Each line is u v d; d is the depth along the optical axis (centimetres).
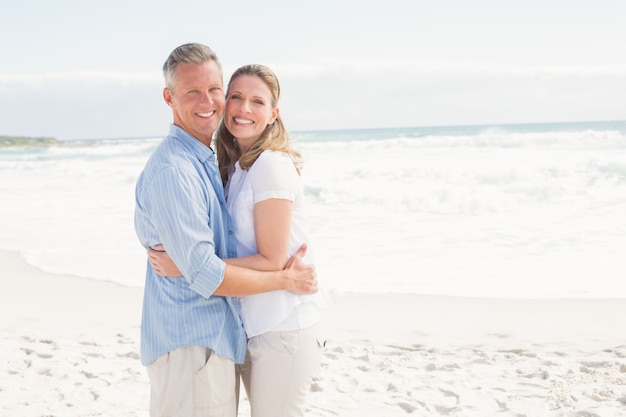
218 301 250
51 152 4491
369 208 1436
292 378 262
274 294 260
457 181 1717
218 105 259
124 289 827
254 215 257
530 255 950
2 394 462
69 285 852
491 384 473
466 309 694
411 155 2538
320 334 273
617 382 467
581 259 909
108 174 2448
